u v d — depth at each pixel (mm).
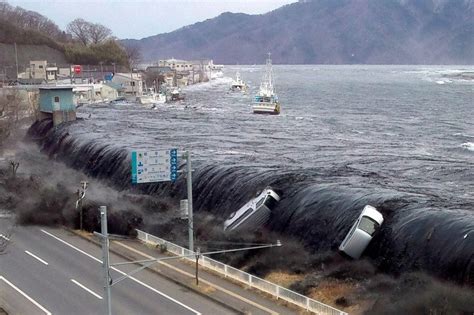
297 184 56281
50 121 105750
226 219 57031
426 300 35469
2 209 61656
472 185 61062
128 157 72750
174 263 45938
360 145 91938
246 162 70688
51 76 182000
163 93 191000
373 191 52969
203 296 40156
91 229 54906
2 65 195625
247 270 45562
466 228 41062
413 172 68125
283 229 52250
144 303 39312
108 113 133375
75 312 38031
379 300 37125
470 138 103188
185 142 89500
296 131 109312
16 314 37625
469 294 36156
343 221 48594
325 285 41500
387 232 44875
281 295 39062
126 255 48094
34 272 45000
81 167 80625
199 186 63312
